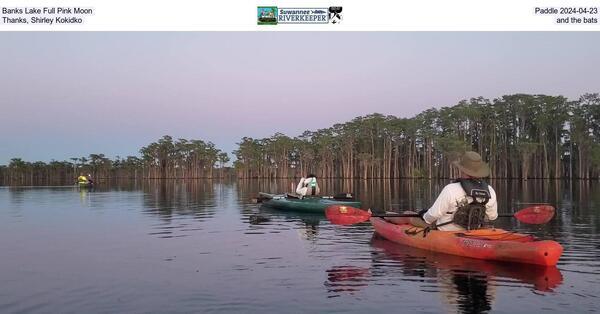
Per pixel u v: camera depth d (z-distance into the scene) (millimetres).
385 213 10188
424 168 86062
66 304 5258
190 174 115875
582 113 73688
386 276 6512
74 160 110375
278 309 5008
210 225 12781
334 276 6539
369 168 97312
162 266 7285
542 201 20859
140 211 17344
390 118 90188
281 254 8281
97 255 8281
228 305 5168
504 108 78438
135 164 114625
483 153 83688
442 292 5664
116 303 5285
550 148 80062
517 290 5727
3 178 98750
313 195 18359
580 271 6699
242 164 107062
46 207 19469
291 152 110938
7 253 8523
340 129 96125
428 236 8422
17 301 5387
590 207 17391
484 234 7852
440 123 83625
